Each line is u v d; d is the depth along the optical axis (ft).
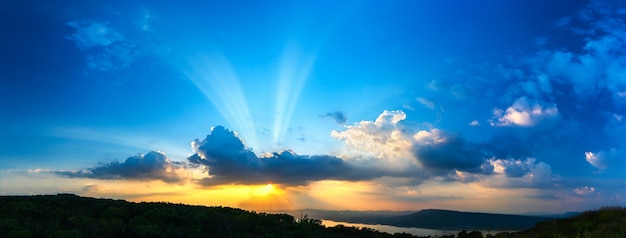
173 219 261.65
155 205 293.43
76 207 265.95
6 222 203.82
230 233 247.70
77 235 198.18
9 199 260.01
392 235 295.69
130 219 250.37
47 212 241.35
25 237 187.73
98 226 222.28
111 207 263.90
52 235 194.49
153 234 218.38
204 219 267.59
